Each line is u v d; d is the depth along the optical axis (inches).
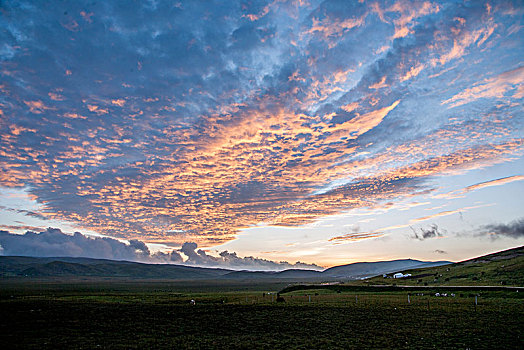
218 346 1478.8
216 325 1982.0
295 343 1534.2
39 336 1631.4
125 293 5032.0
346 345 1487.5
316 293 4441.4
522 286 3486.7
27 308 2576.3
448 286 4025.6
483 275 4601.4
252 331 1813.5
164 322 2065.7
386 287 4347.9
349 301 3093.0
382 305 2726.4
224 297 3944.4
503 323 1876.2
